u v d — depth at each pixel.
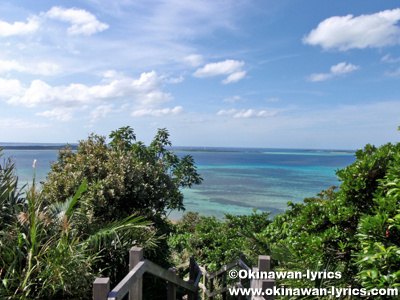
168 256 6.18
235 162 175.25
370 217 2.91
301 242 3.81
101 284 1.94
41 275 3.05
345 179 3.78
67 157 7.19
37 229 3.64
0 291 2.80
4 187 4.04
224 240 8.28
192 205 39.59
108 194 5.49
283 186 62.59
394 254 2.60
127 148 8.99
